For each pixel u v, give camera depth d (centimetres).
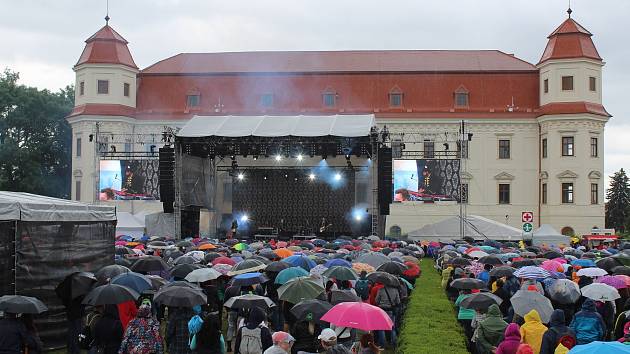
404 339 1709
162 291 1567
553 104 8075
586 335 1548
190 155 6059
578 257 3184
